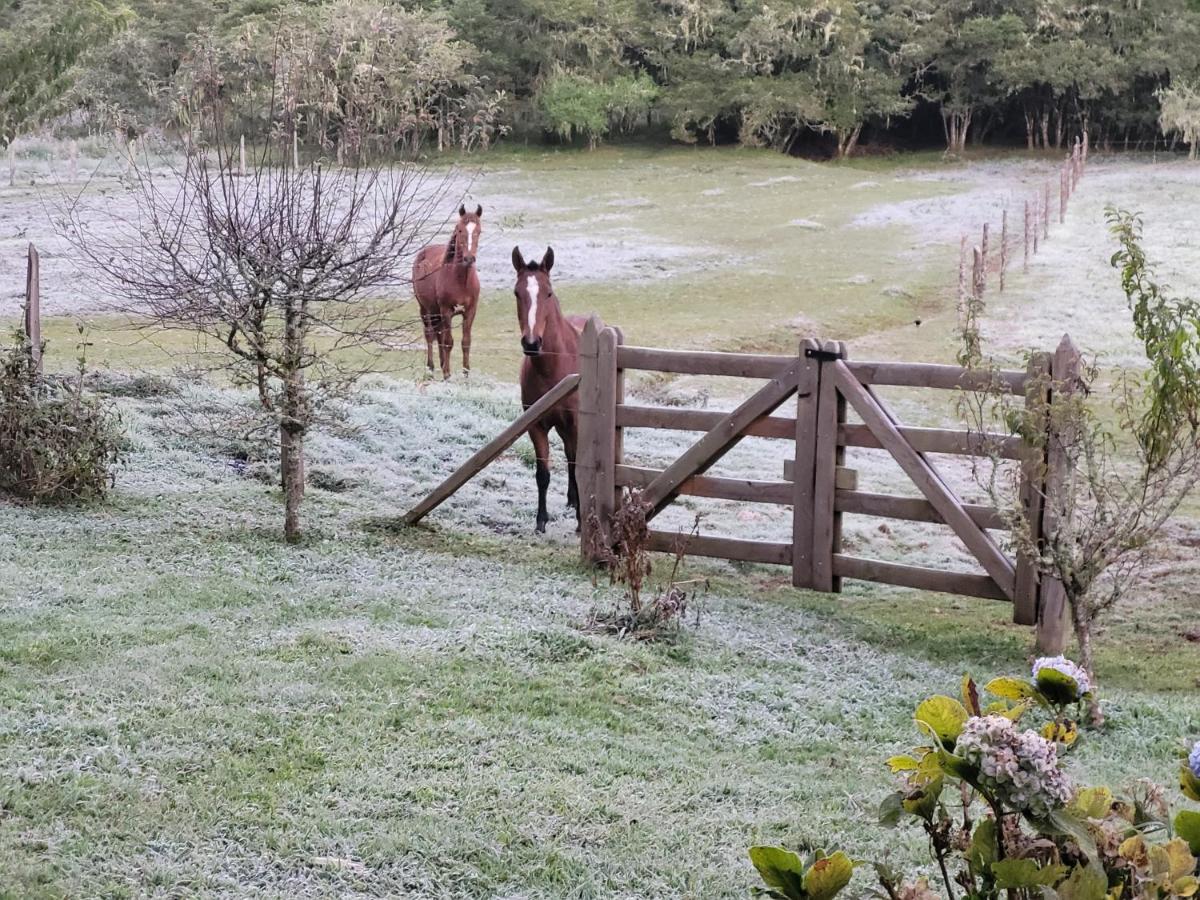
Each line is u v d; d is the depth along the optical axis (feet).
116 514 30.40
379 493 36.45
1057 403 23.08
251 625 22.26
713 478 28.37
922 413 52.24
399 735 17.25
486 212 122.31
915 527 37.17
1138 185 133.08
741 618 25.77
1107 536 22.12
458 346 66.59
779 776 16.97
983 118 219.41
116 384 43.34
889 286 83.61
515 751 16.98
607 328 28.73
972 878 8.54
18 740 15.89
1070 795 7.87
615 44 204.54
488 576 27.37
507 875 13.41
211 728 16.88
